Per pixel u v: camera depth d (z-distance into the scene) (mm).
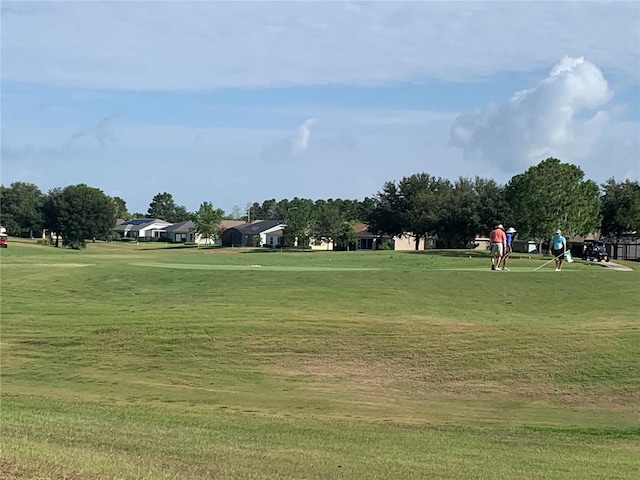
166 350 19844
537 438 13250
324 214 104688
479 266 38938
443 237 87188
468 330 21219
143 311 23672
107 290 28625
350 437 12078
